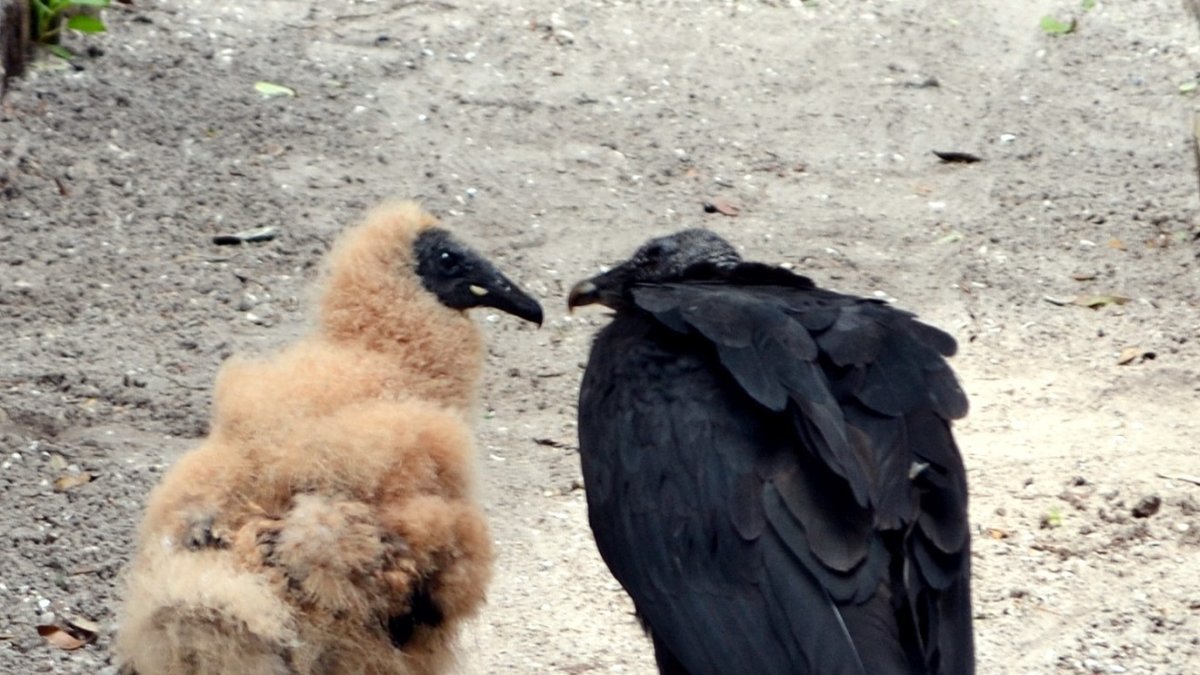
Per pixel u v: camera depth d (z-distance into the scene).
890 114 16.52
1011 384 11.95
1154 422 11.41
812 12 18.58
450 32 17.44
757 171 15.34
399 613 7.52
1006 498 10.42
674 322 7.48
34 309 12.23
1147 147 16.14
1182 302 13.30
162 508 7.54
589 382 7.80
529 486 10.56
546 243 13.77
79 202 13.71
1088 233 14.47
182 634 7.24
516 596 9.41
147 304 12.43
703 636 6.87
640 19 18.14
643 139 15.73
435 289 8.20
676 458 7.18
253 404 7.59
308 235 13.50
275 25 17.22
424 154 15.07
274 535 7.31
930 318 12.88
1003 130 16.34
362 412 7.61
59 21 16.00
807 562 6.71
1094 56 17.94
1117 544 9.98
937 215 14.70
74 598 9.10
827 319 7.38
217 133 14.99
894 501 6.82
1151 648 9.02
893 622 6.67
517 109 16.06
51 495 10.03
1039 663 8.88
